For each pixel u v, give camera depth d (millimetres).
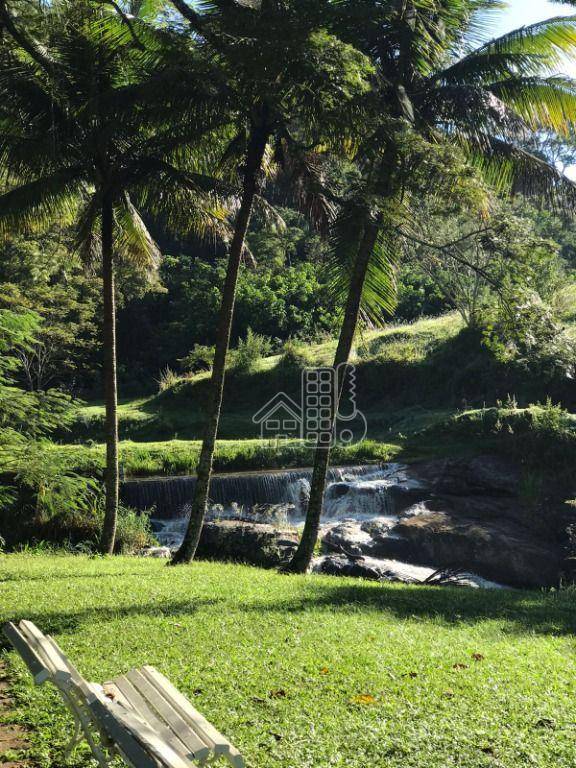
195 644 7719
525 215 35281
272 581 12883
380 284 15102
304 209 15023
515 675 7070
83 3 14109
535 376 30422
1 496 16797
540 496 21984
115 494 17688
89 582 12102
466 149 14500
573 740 5406
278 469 27812
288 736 5293
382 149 13156
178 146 15250
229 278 14602
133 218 18016
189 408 40375
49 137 14500
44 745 5047
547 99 13836
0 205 15406
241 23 12273
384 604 11008
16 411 15648
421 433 28688
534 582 18547
